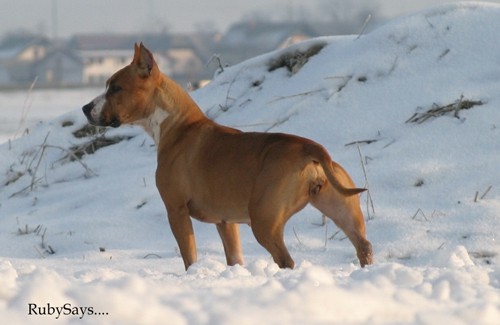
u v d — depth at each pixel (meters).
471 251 11.48
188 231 10.91
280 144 10.15
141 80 11.24
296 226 12.84
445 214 12.41
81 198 14.88
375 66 15.70
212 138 10.85
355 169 13.77
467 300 7.10
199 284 7.48
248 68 17.17
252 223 10.12
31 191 15.89
